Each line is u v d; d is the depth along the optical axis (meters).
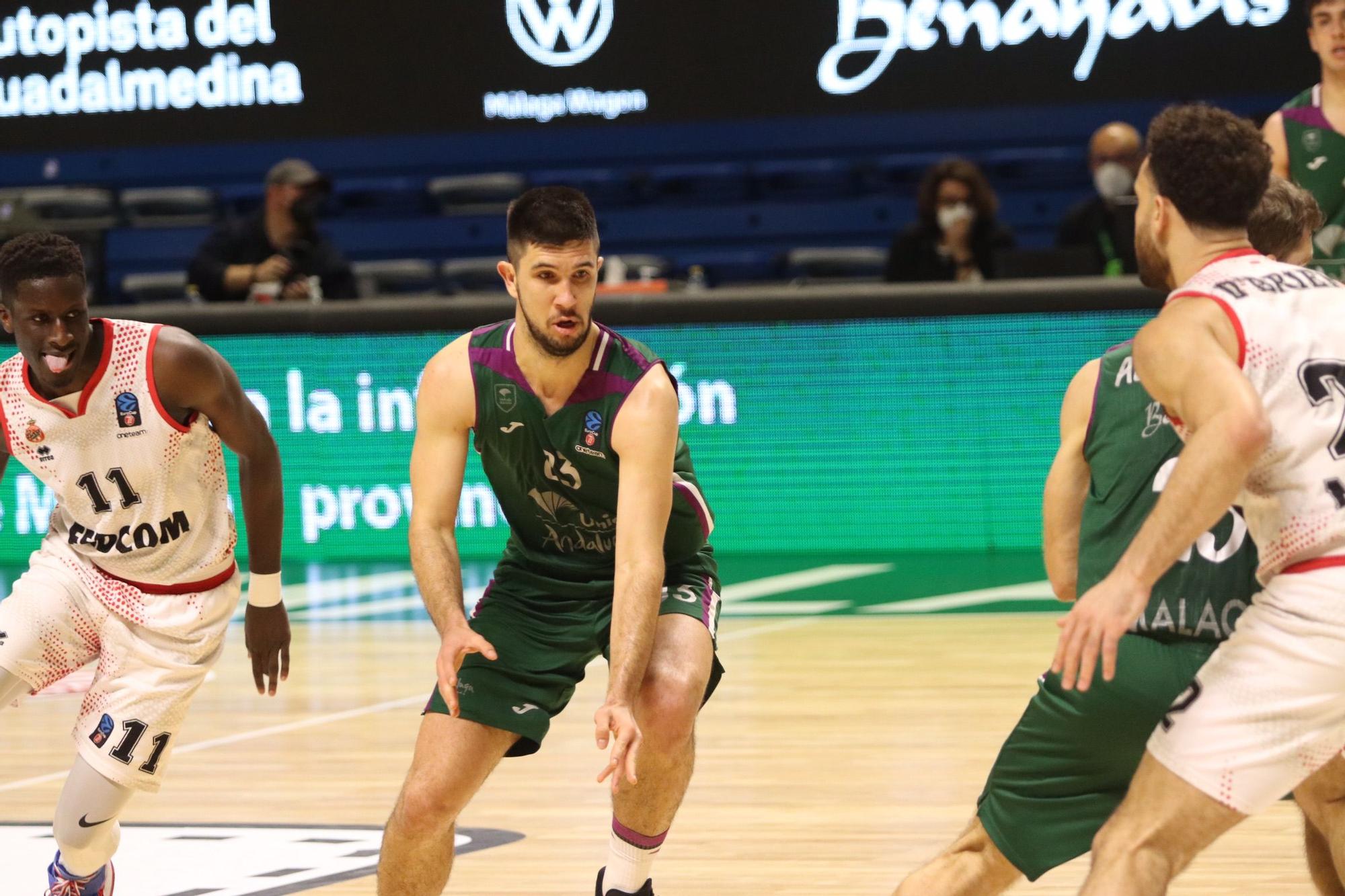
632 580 9.09
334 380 26.22
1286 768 7.25
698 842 12.31
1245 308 7.33
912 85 30.91
